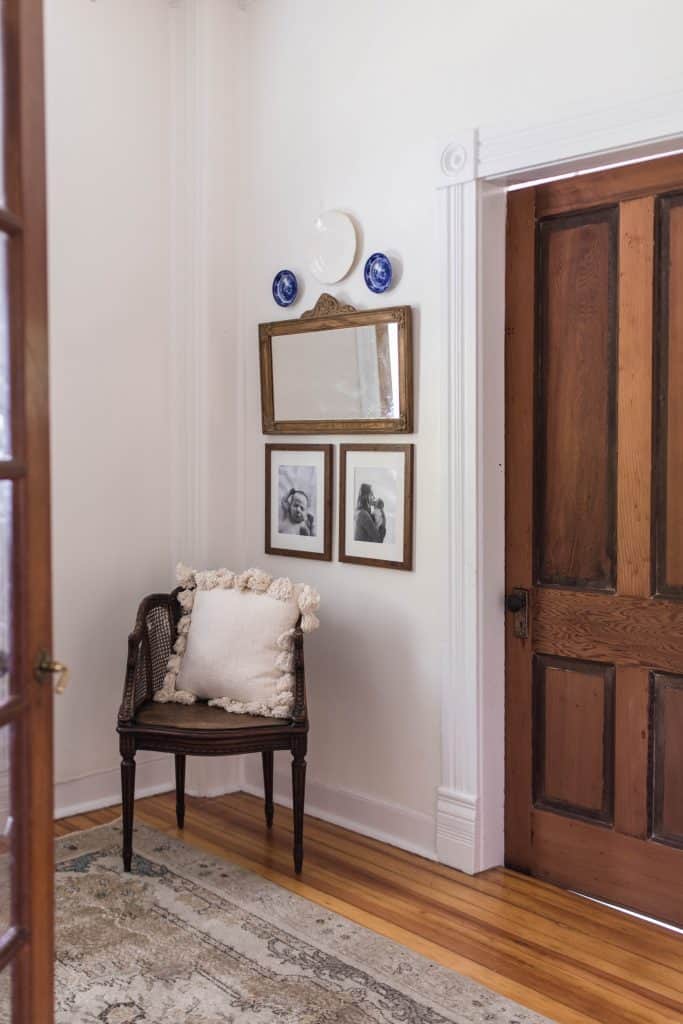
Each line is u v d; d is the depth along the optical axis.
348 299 3.37
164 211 3.74
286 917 2.74
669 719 2.69
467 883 2.98
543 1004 2.32
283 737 3.01
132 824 3.04
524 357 3.00
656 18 2.52
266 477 3.70
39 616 1.50
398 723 3.26
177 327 3.77
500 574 3.07
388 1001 2.32
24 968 1.49
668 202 2.64
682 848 2.68
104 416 3.60
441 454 3.05
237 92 3.73
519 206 2.99
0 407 1.41
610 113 2.61
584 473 2.87
